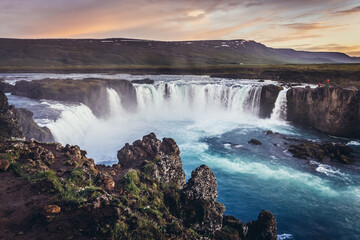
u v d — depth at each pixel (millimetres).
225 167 31406
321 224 21219
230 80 89250
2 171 12500
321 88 46188
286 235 20016
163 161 16688
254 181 28047
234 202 24172
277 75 90062
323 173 29859
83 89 49719
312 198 24812
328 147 36125
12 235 8500
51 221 9281
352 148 37906
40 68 138250
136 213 11250
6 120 20250
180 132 45656
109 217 9758
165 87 66500
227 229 16125
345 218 21891
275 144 39531
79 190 11055
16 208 9828
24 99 49719
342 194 25484
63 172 13039
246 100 59031
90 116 46344
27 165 13141
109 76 105062
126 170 15523
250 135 44250
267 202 24203
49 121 33906
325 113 45062
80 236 8852
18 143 14445
